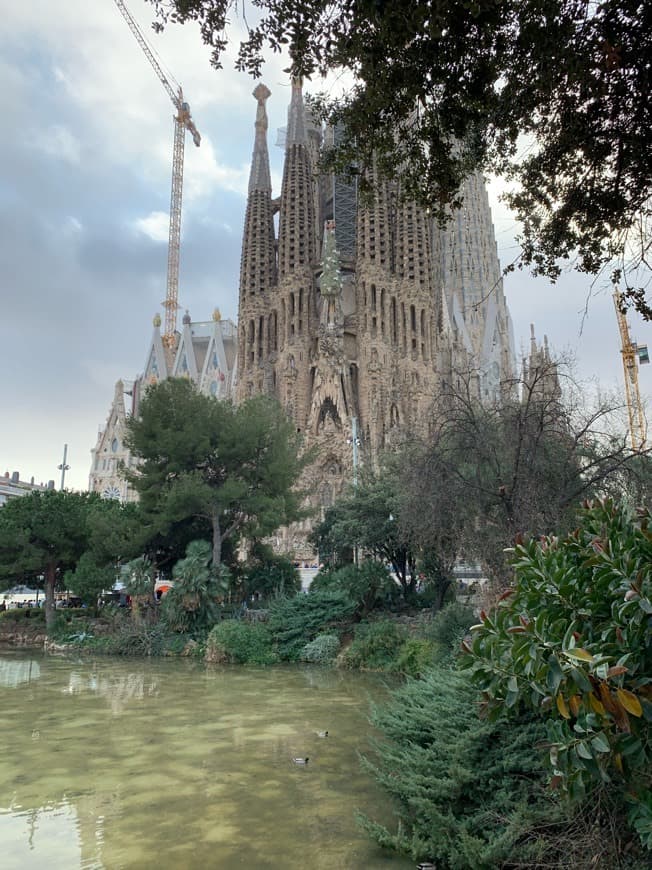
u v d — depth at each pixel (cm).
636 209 945
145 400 3866
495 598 1645
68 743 1425
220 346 12194
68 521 4109
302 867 782
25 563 3969
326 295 8388
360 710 1791
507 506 1633
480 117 920
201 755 1319
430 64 835
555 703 538
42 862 806
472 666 659
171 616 3384
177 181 14662
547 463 1669
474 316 8950
